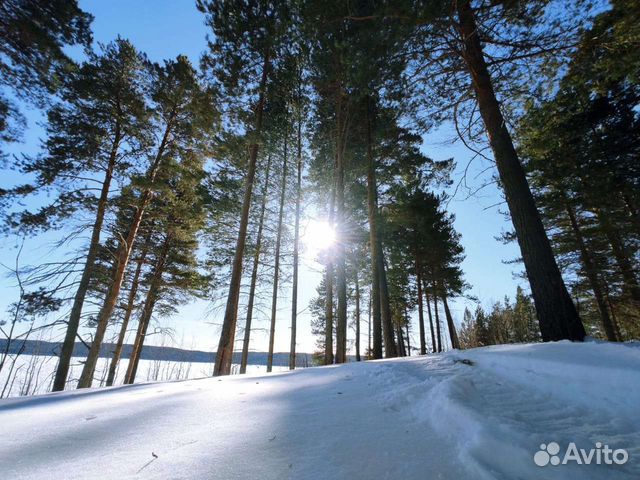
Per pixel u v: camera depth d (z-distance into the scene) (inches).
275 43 365.7
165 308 607.2
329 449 65.3
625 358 94.7
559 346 122.4
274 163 551.2
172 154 452.4
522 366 111.1
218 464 60.8
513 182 206.1
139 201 414.3
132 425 87.1
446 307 775.1
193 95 411.2
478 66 237.9
